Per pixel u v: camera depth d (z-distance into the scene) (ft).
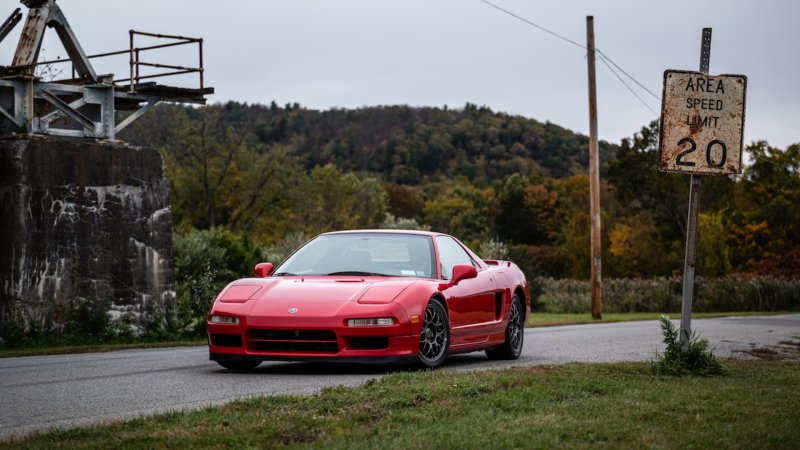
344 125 491.31
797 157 206.59
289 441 15.83
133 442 15.38
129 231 48.57
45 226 45.60
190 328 49.73
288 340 27.32
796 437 16.55
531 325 64.18
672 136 27.17
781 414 18.86
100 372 28.60
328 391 21.24
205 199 197.88
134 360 33.53
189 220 194.39
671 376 25.67
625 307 118.32
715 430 17.11
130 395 22.82
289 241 107.04
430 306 29.09
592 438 16.11
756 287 116.98
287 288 28.84
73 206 46.57
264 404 19.26
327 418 17.67
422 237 31.96
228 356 27.94
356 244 31.81
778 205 179.22
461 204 341.21
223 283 67.36
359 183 264.31
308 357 27.12
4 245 44.93
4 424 18.62
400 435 16.19
